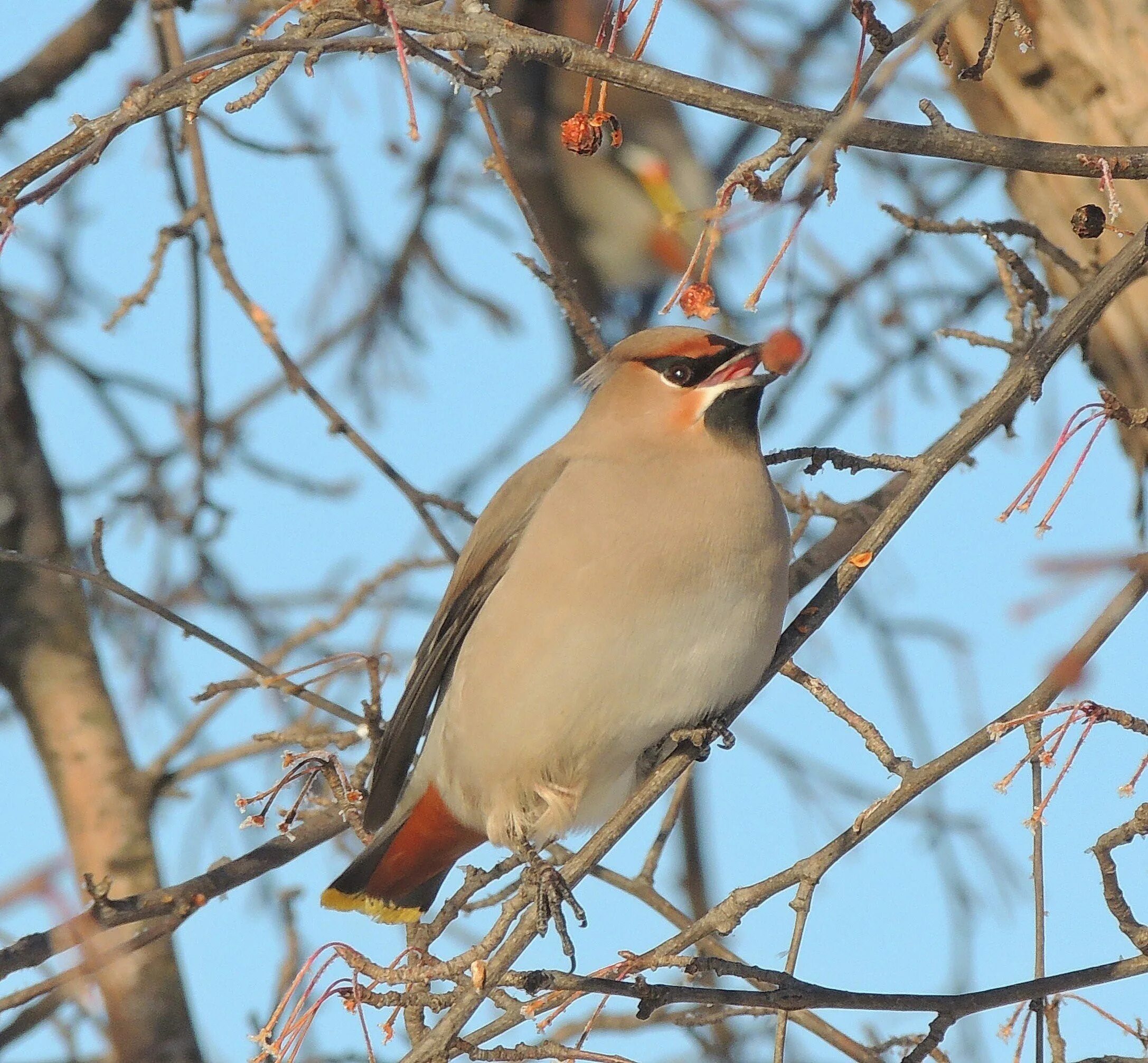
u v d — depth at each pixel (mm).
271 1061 8789
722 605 9328
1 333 13047
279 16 7000
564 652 9422
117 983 11422
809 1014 9891
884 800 7930
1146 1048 8133
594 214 13969
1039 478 7555
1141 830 7531
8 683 12211
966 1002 7906
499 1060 7695
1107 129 9500
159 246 10727
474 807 10016
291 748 12133
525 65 14000
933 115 7551
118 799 11812
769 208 6766
